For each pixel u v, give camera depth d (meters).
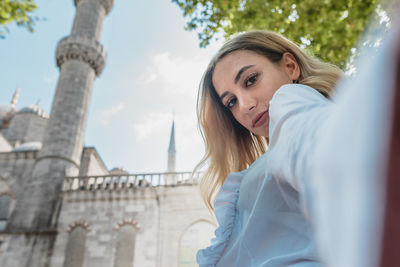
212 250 1.05
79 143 27.42
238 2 7.96
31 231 21.62
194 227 20.91
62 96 28.31
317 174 0.30
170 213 21.50
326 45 6.97
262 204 0.77
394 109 0.17
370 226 0.18
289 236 0.73
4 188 26.42
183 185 22.31
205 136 1.64
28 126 44.22
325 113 0.39
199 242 20.38
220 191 1.15
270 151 0.52
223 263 1.00
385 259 0.17
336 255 0.24
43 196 23.52
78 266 20.22
